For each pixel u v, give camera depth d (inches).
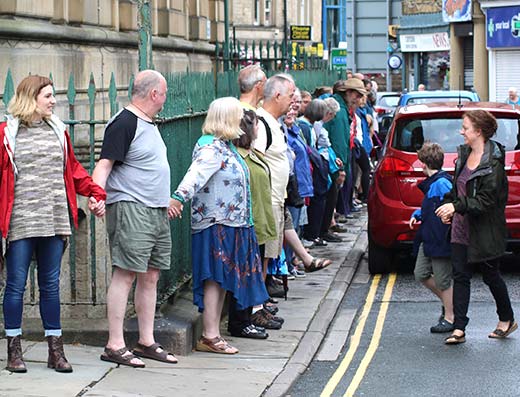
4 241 304.7
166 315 369.1
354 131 684.7
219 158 347.9
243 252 354.3
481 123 370.3
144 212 323.9
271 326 395.9
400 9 2142.0
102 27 596.4
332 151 591.8
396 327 412.5
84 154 474.6
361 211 768.3
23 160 301.9
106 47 593.3
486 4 1544.0
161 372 326.3
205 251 351.9
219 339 360.2
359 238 633.0
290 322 408.5
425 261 400.5
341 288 480.1
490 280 383.2
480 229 372.8
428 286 404.2
